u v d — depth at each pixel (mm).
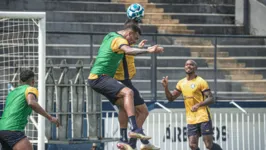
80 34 50125
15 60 42250
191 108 45875
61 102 44188
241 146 51812
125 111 32000
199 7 65438
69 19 61125
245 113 52031
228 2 67375
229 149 51562
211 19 65000
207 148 46062
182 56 54688
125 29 31656
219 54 55625
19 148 35812
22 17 38562
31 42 43031
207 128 45719
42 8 61438
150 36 52469
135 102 32562
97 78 31469
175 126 50438
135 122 30859
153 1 65062
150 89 51750
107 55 31281
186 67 46000
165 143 50156
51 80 44125
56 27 60156
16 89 36156
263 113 52469
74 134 44406
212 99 45781
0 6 60562
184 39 54969
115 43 30953
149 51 29797
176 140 50406
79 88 44406
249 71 55469
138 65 53281
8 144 35906
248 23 65188
